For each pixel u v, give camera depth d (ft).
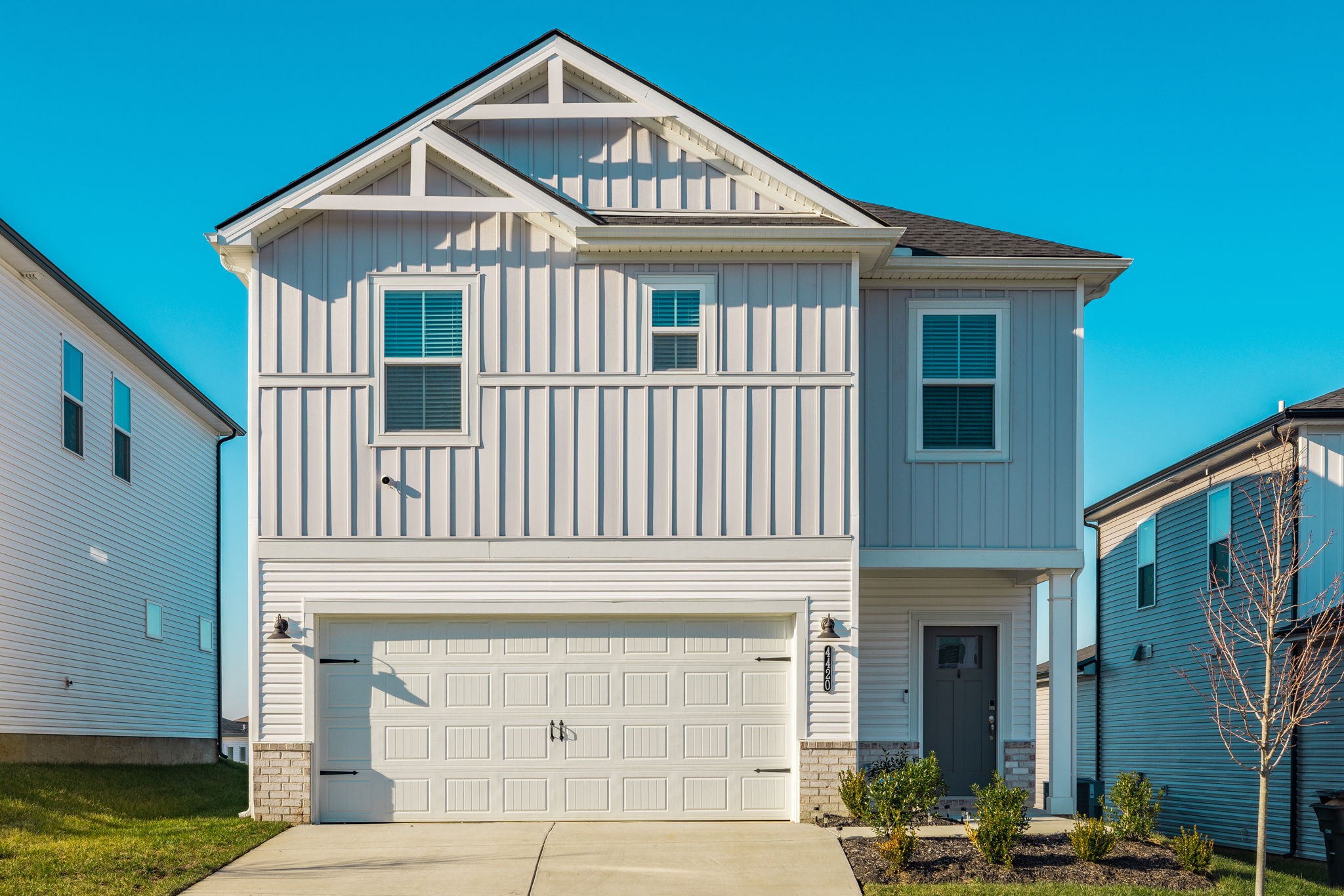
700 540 43.06
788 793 42.96
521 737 42.96
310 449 42.88
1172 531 65.41
